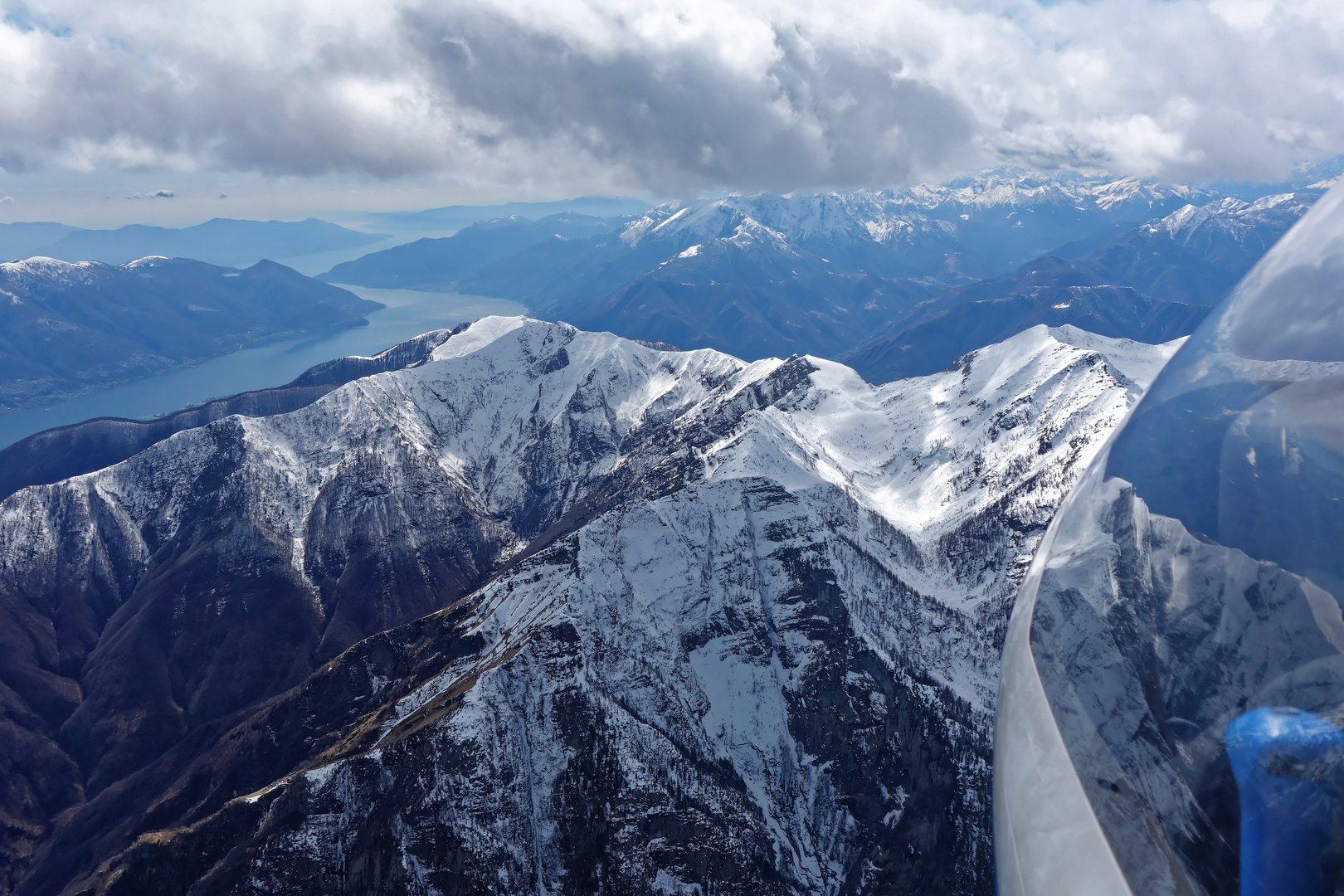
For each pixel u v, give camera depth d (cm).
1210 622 590
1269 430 641
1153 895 485
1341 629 493
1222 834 475
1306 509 563
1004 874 658
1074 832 582
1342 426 584
